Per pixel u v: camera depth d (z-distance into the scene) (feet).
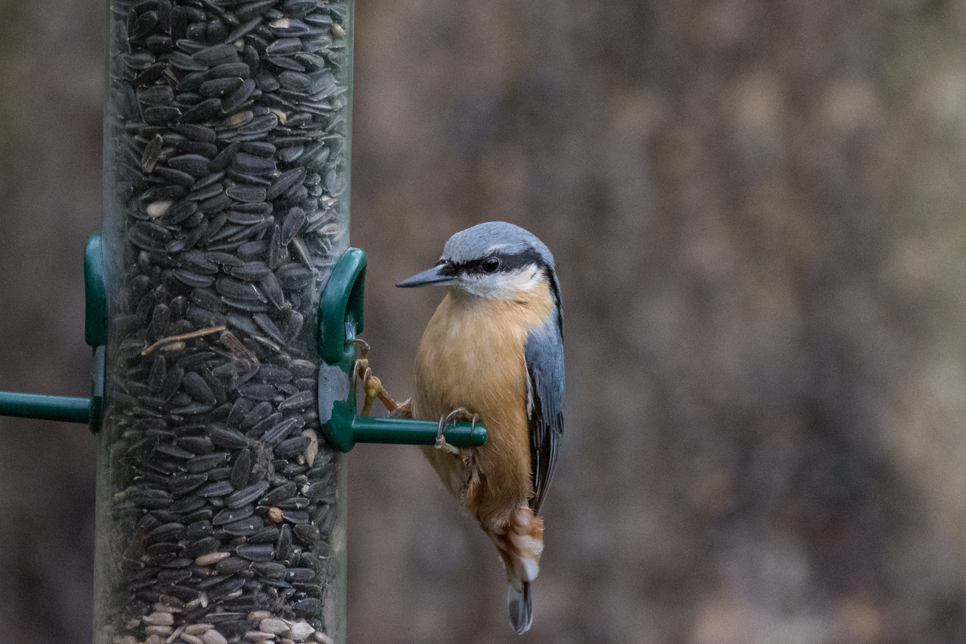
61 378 38.32
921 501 39.11
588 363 38.99
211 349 21.15
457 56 38.81
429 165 38.68
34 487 38.60
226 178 21.15
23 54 38.50
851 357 39.17
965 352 39.40
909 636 39.17
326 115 21.93
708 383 39.04
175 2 20.81
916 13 39.32
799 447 39.14
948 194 39.22
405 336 38.40
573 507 38.96
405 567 38.81
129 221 21.31
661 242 39.06
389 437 22.33
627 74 39.09
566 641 38.55
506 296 24.82
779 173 39.09
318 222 21.85
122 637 21.27
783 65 39.14
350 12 22.80
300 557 21.65
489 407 24.56
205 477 21.13
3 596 38.06
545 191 38.75
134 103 21.20
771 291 39.14
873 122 39.17
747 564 38.86
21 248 38.42
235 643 21.21
